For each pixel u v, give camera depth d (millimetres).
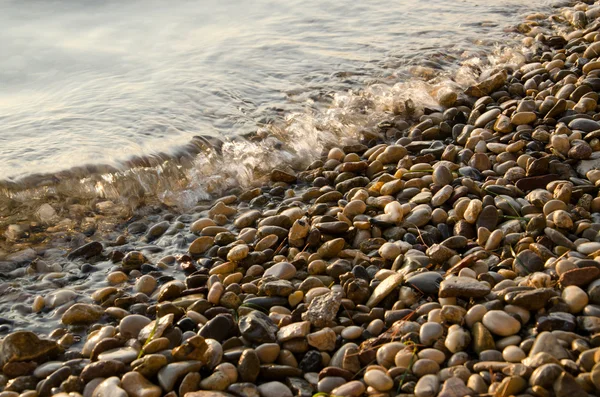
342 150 1629
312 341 1163
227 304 1246
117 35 2271
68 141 1623
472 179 1471
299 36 2246
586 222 1314
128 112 1734
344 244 1354
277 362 1156
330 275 1292
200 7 2539
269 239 1368
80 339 1228
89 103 1774
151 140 1640
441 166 1467
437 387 1087
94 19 2412
